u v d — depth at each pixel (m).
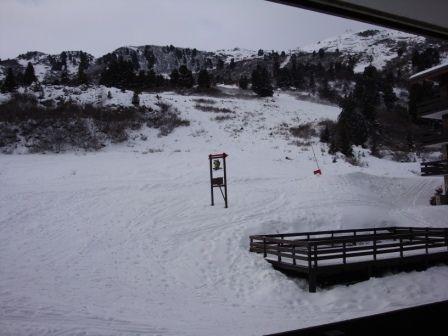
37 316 9.14
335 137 38.59
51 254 15.05
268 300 11.88
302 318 10.04
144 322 9.14
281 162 31.55
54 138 32.47
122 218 18.72
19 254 14.84
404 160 37.94
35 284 12.09
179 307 10.85
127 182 24.02
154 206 20.20
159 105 42.66
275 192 23.08
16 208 19.08
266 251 14.98
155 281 13.24
